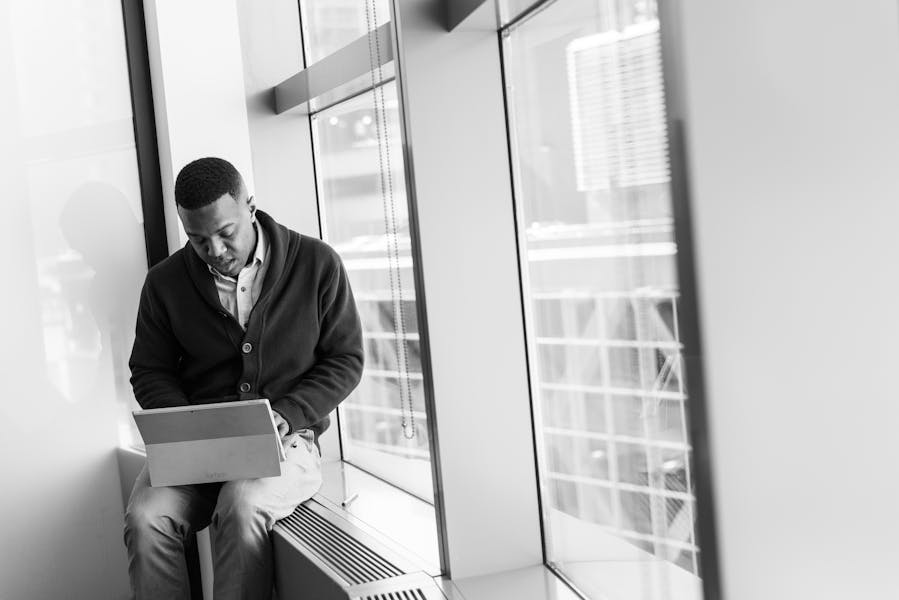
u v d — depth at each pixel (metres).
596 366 1.87
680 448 1.60
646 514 1.73
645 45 1.59
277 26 3.42
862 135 1.01
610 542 1.88
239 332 2.59
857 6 0.99
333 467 3.29
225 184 2.44
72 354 3.29
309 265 2.62
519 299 2.16
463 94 2.10
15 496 3.21
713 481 1.16
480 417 2.15
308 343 2.61
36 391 3.23
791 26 1.04
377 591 2.03
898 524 1.03
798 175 1.05
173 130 3.30
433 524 2.49
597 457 1.91
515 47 2.07
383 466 3.07
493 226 2.14
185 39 3.30
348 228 3.26
